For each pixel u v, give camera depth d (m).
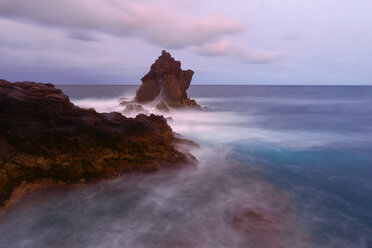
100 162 9.93
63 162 9.36
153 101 36.69
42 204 8.30
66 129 9.69
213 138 19.91
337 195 10.04
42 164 9.05
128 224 7.61
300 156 15.25
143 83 38.69
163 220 7.85
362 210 8.84
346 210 8.83
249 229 7.26
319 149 16.88
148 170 10.60
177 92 35.91
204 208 8.63
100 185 9.66
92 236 7.02
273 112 39.31
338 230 7.58
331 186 10.94
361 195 10.05
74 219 7.77
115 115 11.73
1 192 7.92
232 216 8.06
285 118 32.38
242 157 14.92
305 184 11.11
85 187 9.43
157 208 8.57
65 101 10.46
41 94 10.02
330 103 56.66
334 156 15.34
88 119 10.43
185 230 7.30
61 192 8.99
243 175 12.00
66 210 8.17
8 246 6.57
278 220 7.93
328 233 7.41
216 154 15.34
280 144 18.20
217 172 12.26
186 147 14.24
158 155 11.34
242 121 29.39
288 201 9.40
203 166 12.95
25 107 9.50
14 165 8.64
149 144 11.35
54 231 7.19
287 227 7.56
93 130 10.32
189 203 8.99
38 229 7.24
